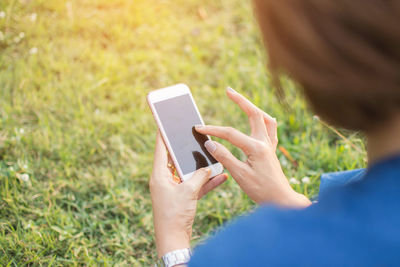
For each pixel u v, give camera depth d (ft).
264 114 5.17
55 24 11.85
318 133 9.58
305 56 2.03
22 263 6.81
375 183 2.02
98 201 7.98
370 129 2.14
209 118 9.98
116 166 8.80
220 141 9.25
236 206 8.05
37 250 7.01
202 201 8.16
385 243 1.88
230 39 12.28
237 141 4.66
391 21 1.85
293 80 2.21
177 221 4.11
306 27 1.98
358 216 1.97
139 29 12.14
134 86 10.58
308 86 2.09
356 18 1.89
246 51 11.94
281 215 2.12
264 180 4.45
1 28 11.36
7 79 10.03
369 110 2.05
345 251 1.92
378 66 1.91
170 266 3.88
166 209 4.17
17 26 11.53
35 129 9.18
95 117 9.52
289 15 2.01
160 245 4.02
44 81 10.19
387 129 2.10
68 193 8.14
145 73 10.95
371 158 2.19
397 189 1.96
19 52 10.95
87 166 8.64
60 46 11.30
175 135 5.61
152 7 12.91
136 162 8.91
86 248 7.07
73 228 7.52
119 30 11.83
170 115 5.73
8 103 9.63
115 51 11.50
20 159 8.41
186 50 11.68
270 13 2.10
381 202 1.96
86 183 8.30
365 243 1.91
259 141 4.61
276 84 2.38
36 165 8.41
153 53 11.47
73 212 7.80
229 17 12.96
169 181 4.42
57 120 9.41
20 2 12.09
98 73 10.55
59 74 10.61
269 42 2.17
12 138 8.65
